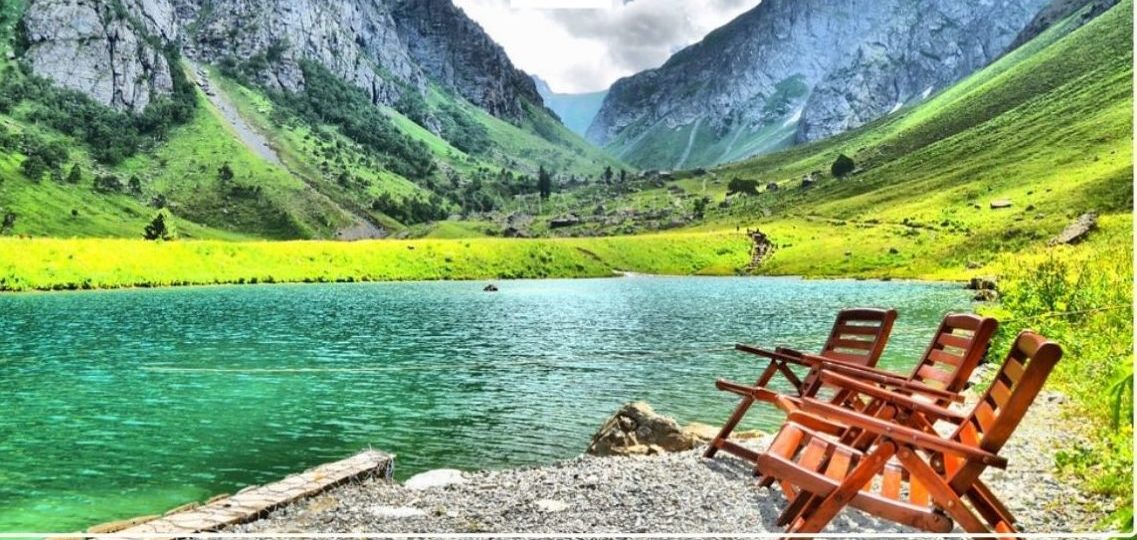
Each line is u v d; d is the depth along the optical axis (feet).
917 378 33.40
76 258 335.06
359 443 72.13
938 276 379.55
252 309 236.43
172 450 69.62
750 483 35.50
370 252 430.20
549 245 495.41
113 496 56.75
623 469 39.42
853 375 35.24
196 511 33.73
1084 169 553.23
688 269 512.63
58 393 98.68
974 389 60.59
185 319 203.31
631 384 101.91
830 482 21.85
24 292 298.56
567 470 40.27
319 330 177.88
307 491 36.50
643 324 189.78
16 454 68.28
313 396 96.27
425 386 103.19
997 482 33.19
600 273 483.10
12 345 149.38
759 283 393.29
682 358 127.44
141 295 292.61
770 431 69.41
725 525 29.22
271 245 408.05
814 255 504.02
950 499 22.12
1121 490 29.48
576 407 87.97
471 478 40.29
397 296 299.17
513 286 376.89
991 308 93.91
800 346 141.90
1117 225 245.24
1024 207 500.33
